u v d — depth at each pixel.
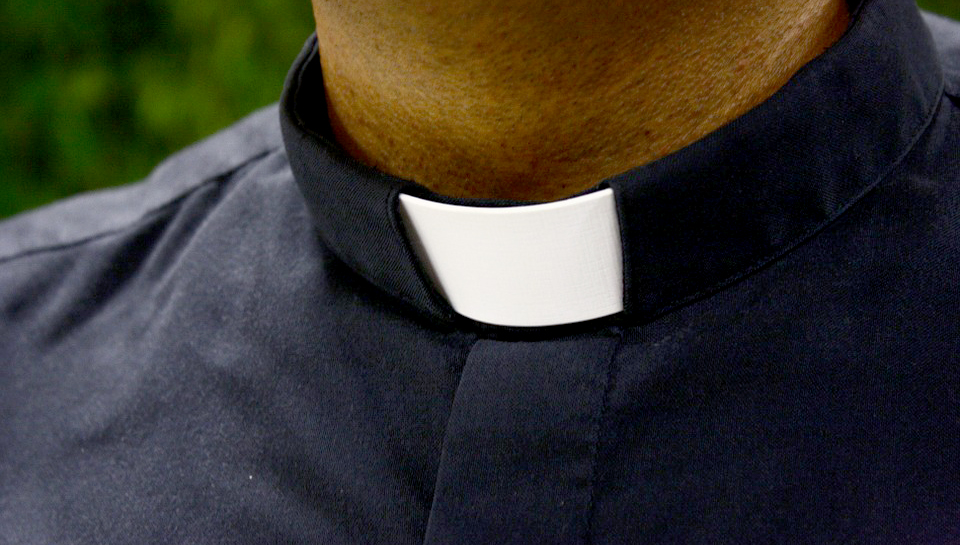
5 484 1.11
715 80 0.81
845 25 0.89
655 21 0.76
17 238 1.35
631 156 0.84
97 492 1.04
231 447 0.98
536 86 0.80
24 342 1.23
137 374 1.09
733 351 0.82
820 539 0.77
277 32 2.54
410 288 0.89
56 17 2.55
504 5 0.75
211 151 1.29
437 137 0.89
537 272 0.82
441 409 0.89
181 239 1.22
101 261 1.25
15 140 2.65
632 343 0.83
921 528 0.76
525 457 0.82
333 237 0.95
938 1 2.45
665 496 0.80
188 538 0.96
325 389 0.95
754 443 0.80
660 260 0.80
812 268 0.83
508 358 0.85
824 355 0.81
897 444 0.78
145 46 2.60
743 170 0.78
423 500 0.87
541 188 0.88
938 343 0.80
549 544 0.79
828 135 0.80
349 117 0.96
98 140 2.66
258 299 1.04
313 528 0.91
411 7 0.77
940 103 0.92
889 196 0.85
